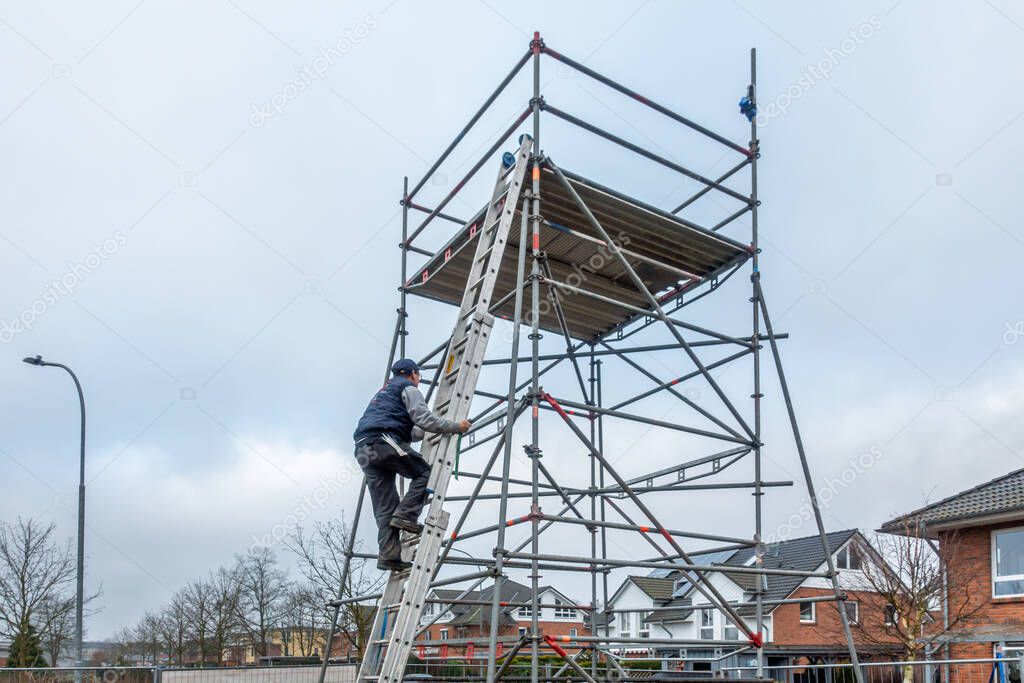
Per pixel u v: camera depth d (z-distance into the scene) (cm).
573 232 789
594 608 1066
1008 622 1914
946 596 2041
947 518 2039
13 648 3181
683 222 848
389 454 654
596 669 1049
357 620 3647
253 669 1948
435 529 653
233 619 4822
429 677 914
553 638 707
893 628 2719
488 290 725
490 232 789
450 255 925
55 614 3256
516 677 957
